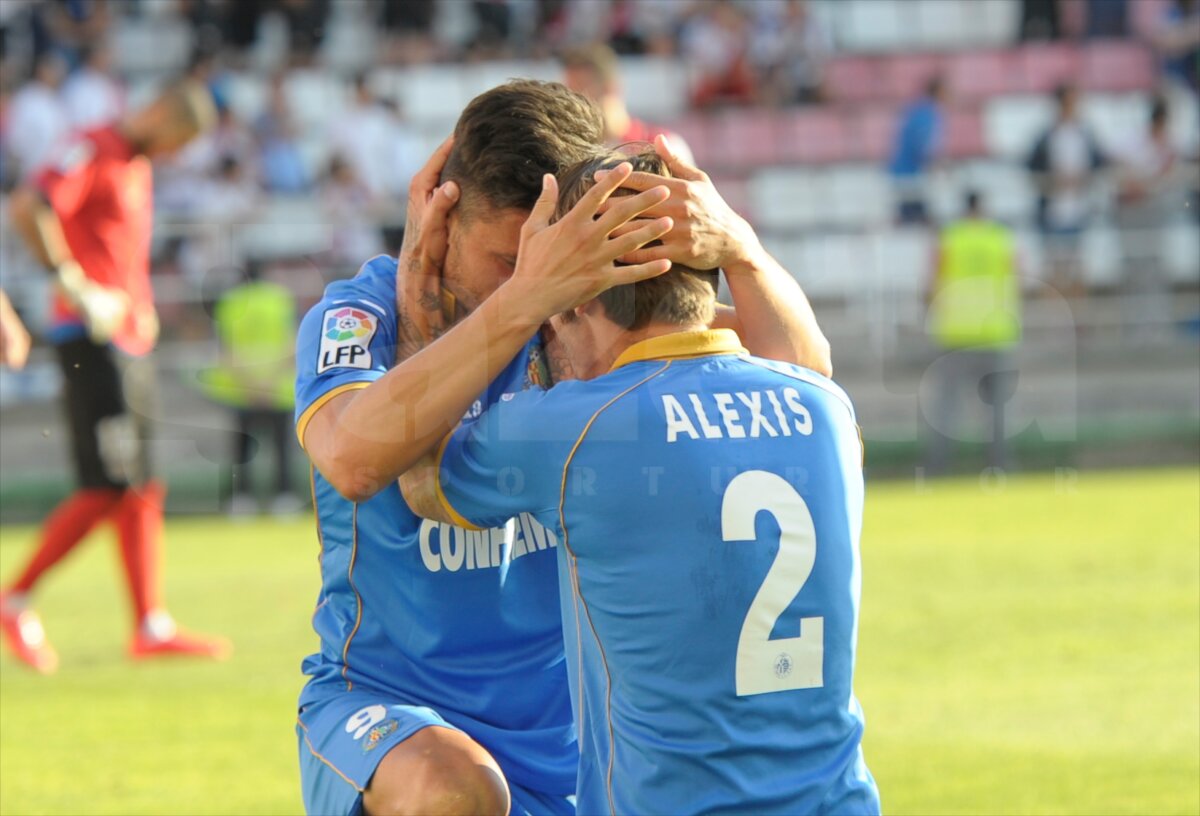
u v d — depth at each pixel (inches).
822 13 1701.5
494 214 232.8
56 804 386.9
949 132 1576.0
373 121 1382.9
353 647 256.5
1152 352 1216.2
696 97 1552.7
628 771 214.4
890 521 922.7
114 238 592.1
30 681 550.9
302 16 1537.9
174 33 1537.9
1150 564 746.2
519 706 257.8
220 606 701.9
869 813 218.1
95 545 953.5
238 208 1249.4
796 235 1322.6
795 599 214.4
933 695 496.1
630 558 212.8
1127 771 400.5
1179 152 1487.5
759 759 212.2
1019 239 1301.7
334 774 241.6
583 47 639.8
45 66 1374.3
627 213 213.0
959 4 1715.1
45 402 989.2
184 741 455.2
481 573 249.6
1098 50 1649.9
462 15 1630.2
